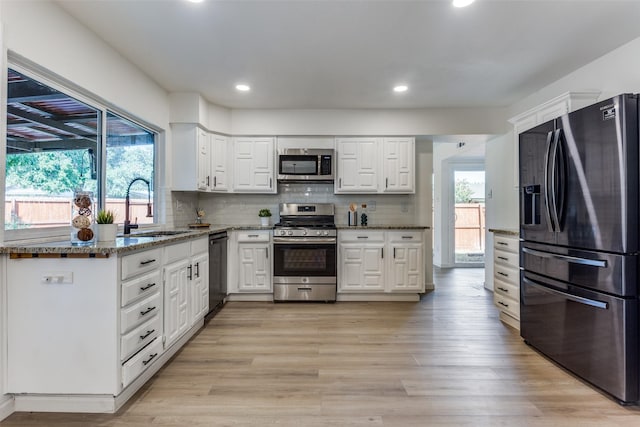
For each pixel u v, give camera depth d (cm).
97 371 182
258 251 414
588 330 211
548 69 321
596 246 206
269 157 439
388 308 384
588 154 210
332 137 443
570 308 226
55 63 216
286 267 407
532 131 268
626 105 189
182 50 282
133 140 335
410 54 291
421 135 441
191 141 386
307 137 442
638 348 190
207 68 318
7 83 188
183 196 419
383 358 252
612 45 277
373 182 439
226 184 437
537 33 257
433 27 248
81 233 204
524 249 278
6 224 195
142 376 213
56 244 201
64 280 181
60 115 233
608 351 198
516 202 411
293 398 198
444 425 173
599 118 202
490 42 271
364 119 439
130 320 194
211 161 418
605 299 199
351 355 258
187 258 280
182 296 268
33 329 182
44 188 221
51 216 226
